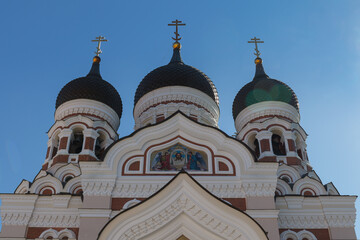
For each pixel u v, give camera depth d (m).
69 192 27.83
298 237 25.09
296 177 29.47
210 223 20.31
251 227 20.02
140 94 37.53
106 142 32.94
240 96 36.12
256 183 23.48
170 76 36.47
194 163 24.16
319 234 25.22
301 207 25.94
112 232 19.97
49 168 30.50
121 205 23.02
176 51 41.47
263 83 35.34
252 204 22.98
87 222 22.42
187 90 35.97
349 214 25.64
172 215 20.47
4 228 24.95
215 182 23.53
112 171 23.73
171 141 24.69
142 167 23.94
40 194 26.17
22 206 25.61
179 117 25.17
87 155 30.89
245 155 24.30
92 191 23.30
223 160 24.27
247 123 34.25
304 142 33.12
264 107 34.16
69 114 34.44
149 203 20.44
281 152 32.19
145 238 20.09
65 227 25.30
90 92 35.19
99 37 43.12
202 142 24.73
